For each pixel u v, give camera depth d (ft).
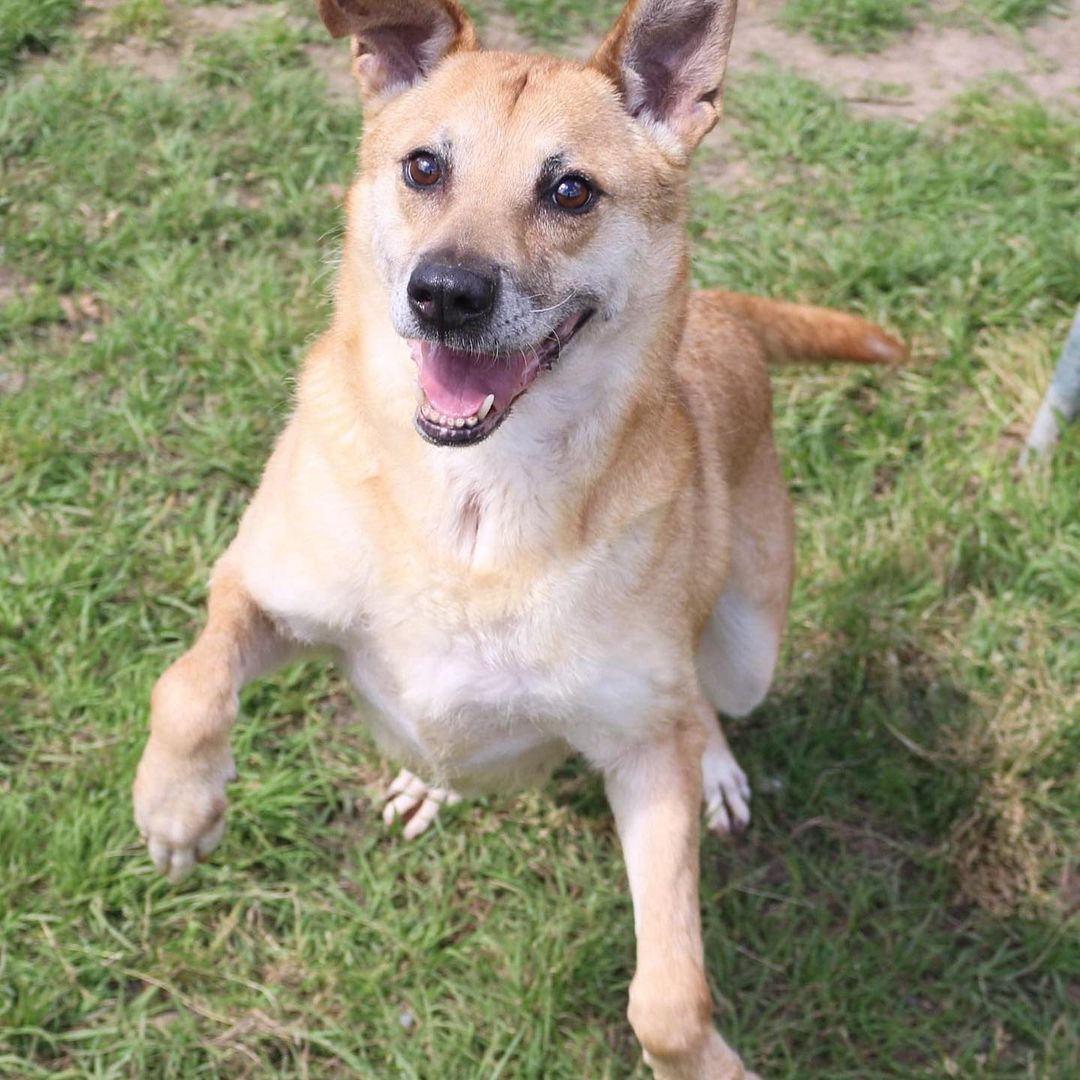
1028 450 4.54
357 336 3.09
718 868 3.82
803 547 4.36
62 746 3.75
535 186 3.00
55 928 3.47
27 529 4.11
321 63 5.50
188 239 4.83
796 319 4.00
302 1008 3.44
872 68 5.87
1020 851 3.84
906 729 4.04
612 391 3.06
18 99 5.09
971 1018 3.59
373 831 3.75
